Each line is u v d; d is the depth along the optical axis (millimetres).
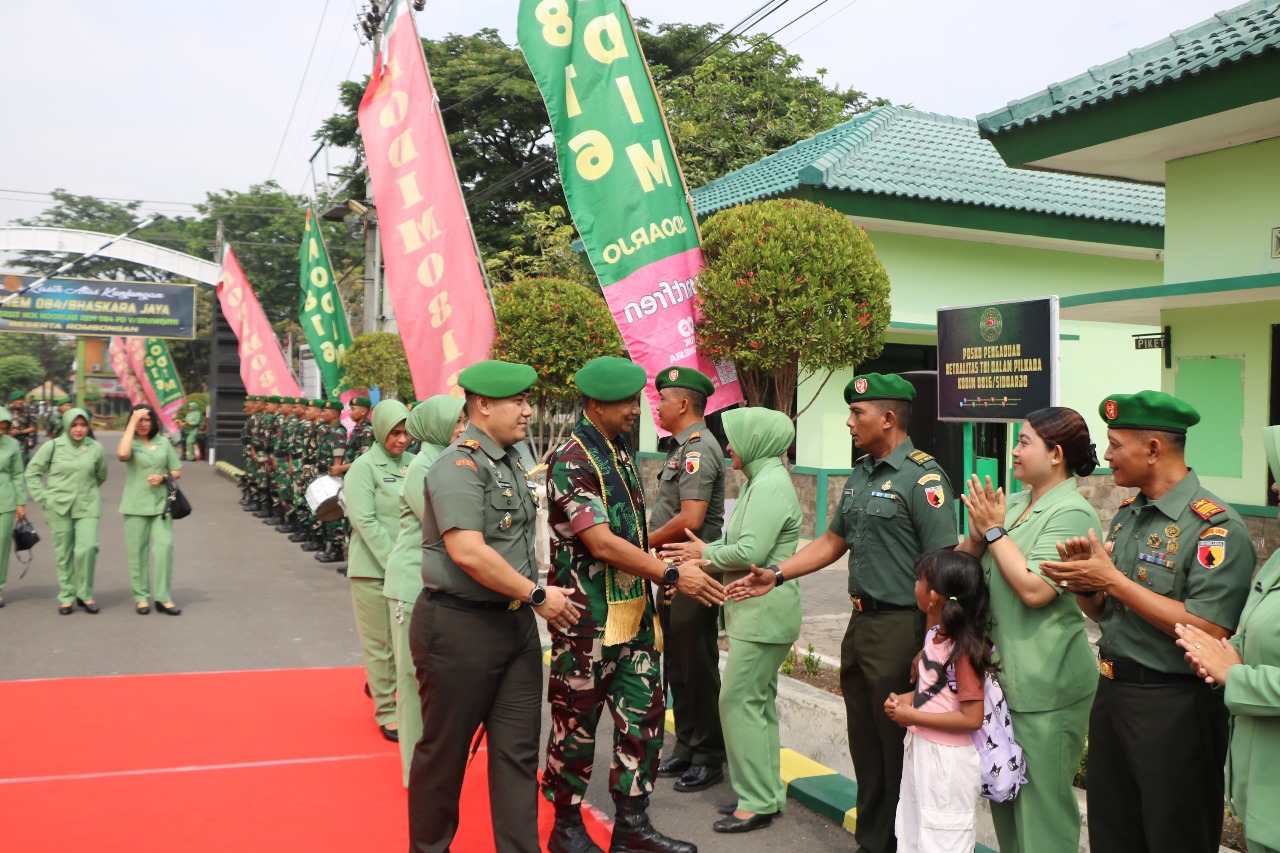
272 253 48781
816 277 8445
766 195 13102
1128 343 15555
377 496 6027
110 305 33281
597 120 7711
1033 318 5695
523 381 3977
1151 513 3320
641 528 4430
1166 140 8852
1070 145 9188
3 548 9539
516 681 3973
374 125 9367
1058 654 3445
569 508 4164
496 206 26969
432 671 3877
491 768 3986
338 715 6289
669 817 4812
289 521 15617
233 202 50406
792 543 4602
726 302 8359
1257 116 8031
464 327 9359
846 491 4219
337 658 7832
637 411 4406
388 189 9289
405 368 21906
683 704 5320
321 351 16031
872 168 13391
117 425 75062
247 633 8633
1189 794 3184
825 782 5094
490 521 3914
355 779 5152
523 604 4008
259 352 20812
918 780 3498
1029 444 3504
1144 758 3211
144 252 30359
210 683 6992
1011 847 3660
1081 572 3113
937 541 3857
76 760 5352
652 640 4441
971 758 3436
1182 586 3186
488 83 26047
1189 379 9344
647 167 7848
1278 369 8695
